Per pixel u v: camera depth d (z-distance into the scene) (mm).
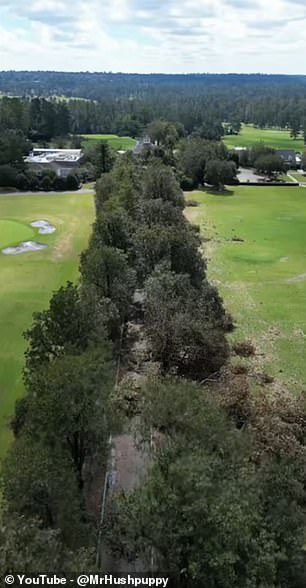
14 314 52344
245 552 20250
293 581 21109
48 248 74938
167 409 26125
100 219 58781
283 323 52312
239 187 126250
